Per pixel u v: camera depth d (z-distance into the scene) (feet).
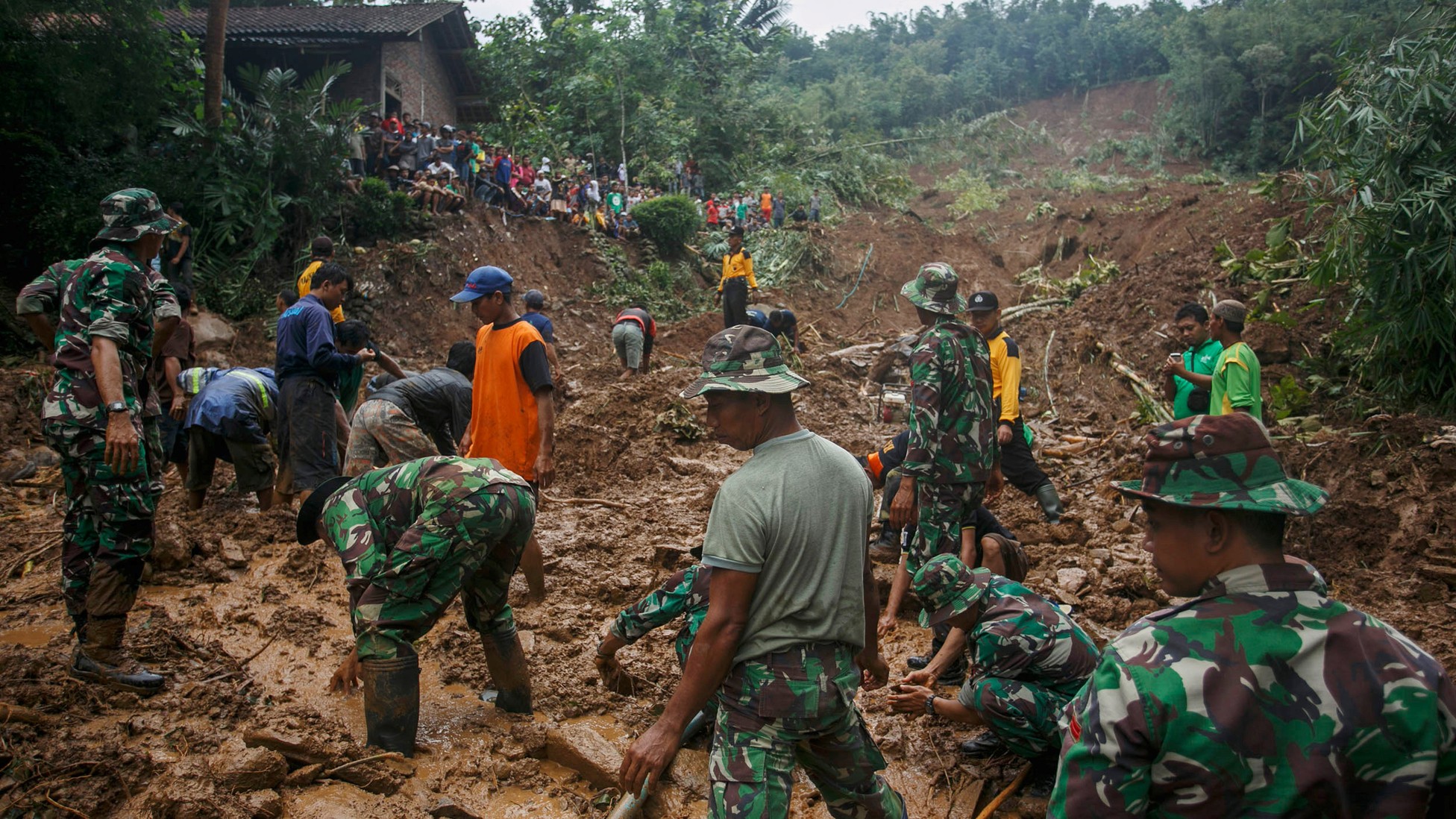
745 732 8.80
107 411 13.04
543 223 57.47
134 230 13.71
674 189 80.89
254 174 44.47
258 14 63.77
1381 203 27.50
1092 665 11.75
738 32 107.04
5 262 38.24
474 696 14.34
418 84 70.49
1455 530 19.15
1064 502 23.45
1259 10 126.52
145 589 18.04
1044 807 11.62
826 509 8.80
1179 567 6.19
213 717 13.24
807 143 99.76
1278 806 5.39
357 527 12.30
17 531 20.74
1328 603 5.80
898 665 15.78
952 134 133.08
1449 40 27.12
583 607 17.20
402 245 46.75
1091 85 174.70
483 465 12.61
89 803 10.99
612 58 85.76
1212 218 55.16
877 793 9.64
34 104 39.40
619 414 30.04
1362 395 28.76
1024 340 41.11
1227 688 5.51
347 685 12.96
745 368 8.87
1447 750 5.53
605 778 11.95
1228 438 5.97
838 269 68.08
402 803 11.39
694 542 20.65
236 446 20.92
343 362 20.20
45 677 13.61
